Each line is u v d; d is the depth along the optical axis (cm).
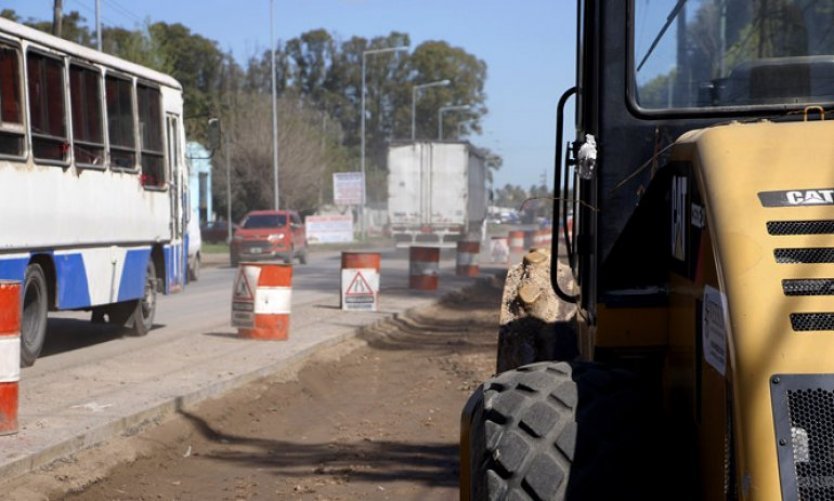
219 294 2773
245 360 1386
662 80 473
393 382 1412
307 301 2439
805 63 468
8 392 880
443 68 10875
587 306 513
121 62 1720
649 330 449
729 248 341
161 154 1888
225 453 971
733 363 324
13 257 1334
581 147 473
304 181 6769
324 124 8325
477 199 5316
